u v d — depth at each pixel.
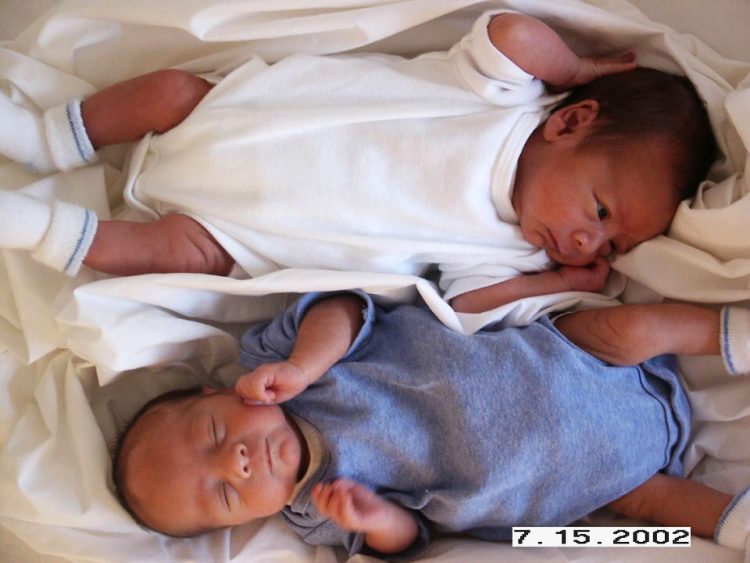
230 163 1.04
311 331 1.04
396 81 1.06
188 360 1.14
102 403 1.11
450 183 1.03
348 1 1.04
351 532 1.05
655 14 1.17
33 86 1.09
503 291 1.08
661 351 1.03
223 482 0.98
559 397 0.98
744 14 1.15
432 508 1.04
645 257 1.05
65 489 1.04
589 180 1.00
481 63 1.02
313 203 1.03
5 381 1.09
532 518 1.02
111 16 1.07
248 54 1.11
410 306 1.09
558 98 1.07
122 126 1.08
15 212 0.94
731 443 1.07
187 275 1.02
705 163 1.04
